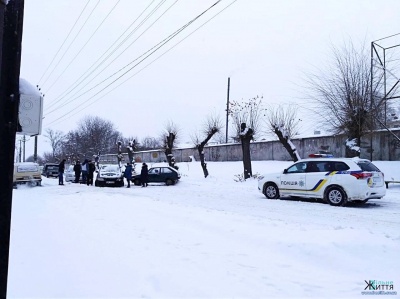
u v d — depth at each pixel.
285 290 4.30
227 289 4.29
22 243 6.08
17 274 4.54
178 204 11.77
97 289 4.14
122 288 4.20
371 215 10.09
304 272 4.95
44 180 30.05
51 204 11.27
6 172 1.95
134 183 23.39
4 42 1.98
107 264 5.05
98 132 65.00
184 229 7.53
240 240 6.61
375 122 18.39
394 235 6.73
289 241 6.10
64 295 3.94
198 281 4.51
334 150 24.58
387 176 17.66
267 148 29.91
